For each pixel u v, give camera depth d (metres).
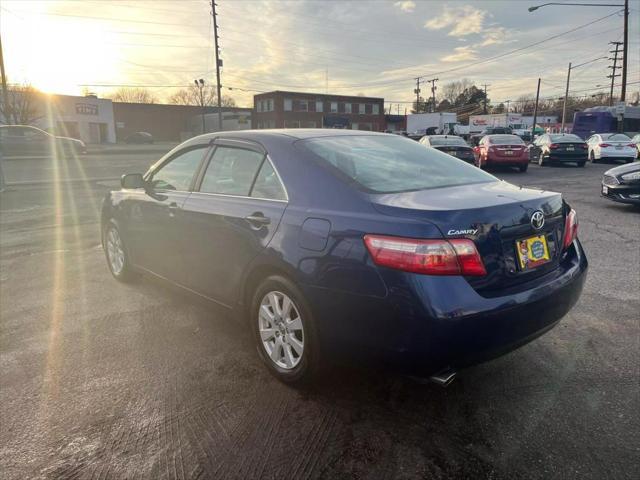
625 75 33.06
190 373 3.38
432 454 2.53
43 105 48.56
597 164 22.23
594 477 2.34
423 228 2.47
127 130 66.88
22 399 3.08
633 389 3.08
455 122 60.81
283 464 2.47
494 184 3.36
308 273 2.85
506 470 2.40
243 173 3.56
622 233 7.29
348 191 2.88
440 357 2.50
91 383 3.26
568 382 3.18
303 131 3.73
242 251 3.34
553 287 2.83
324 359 2.94
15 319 4.32
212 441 2.66
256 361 3.54
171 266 4.22
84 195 12.41
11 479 2.40
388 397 3.05
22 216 9.52
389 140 3.88
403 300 2.47
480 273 2.53
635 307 4.38
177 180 4.25
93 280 5.41
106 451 2.59
